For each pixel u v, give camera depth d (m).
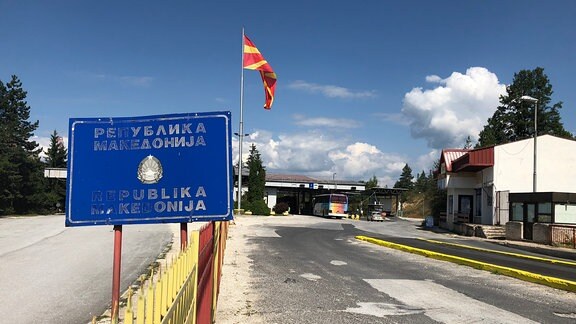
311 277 11.70
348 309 8.31
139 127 4.39
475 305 8.73
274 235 26.25
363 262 14.77
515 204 30.33
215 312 7.54
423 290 10.15
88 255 14.64
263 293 9.63
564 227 24.94
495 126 73.00
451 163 44.19
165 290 2.91
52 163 65.56
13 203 53.28
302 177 85.19
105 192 4.33
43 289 9.52
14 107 60.91
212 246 6.34
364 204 83.50
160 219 4.33
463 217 40.88
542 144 37.34
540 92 71.00
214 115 4.39
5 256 14.31
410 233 35.16
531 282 11.29
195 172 4.36
